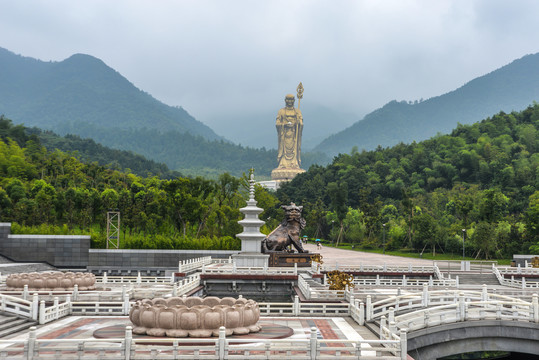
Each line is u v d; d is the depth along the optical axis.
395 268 64.56
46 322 30.45
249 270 53.50
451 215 143.12
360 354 22.11
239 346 21.81
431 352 32.09
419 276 62.50
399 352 22.06
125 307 33.69
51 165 160.38
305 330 29.31
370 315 31.23
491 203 123.00
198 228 107.75
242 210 65.38
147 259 80.12
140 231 109.88
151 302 26.39
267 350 21.88
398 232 134.75
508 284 58.72
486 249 111.19
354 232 153.00
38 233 86.50
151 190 132.50
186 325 24.42
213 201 112.12
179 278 57.31
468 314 33.03
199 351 23.00
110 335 25.81
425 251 127.94
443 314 32.72
